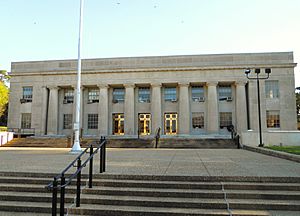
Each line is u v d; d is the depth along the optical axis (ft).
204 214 18.98
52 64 133.18
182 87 122.72
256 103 117.80
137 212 19.49
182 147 83.51
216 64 122.31
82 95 130.11
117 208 20.20
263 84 118.62
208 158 43.50
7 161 38.50
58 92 133.69
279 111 117.80
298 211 19.58
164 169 29.22
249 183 23.36
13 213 20.45
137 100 128.57
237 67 119.55
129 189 22.91
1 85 193.57
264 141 77.00
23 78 134.51
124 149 74.23
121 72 126.52
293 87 117.91
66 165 33.32
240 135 83.35
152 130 122.01
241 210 19.79
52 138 102.58
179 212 19.25
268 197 21.30
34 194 22.93
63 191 17.81
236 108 120.26
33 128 129.80
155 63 126.72
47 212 20.59
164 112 126.31
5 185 24.38
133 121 124.36
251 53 122.01
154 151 63.82
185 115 120.78
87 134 129.08
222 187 22.95
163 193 22.02
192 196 21.79
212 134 117.91
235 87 122.72
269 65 119.03
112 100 129.59
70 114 131.95
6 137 99.14
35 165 33.32
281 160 39.91
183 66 122.21
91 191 22.84
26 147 90.17
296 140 76.18
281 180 23.63
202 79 121.60
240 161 38.27
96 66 129.70
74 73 129.70
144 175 24.90
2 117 197.06
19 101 133.80
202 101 124.36
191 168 30.09
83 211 20.08
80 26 58.90
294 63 118.32
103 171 27.43
